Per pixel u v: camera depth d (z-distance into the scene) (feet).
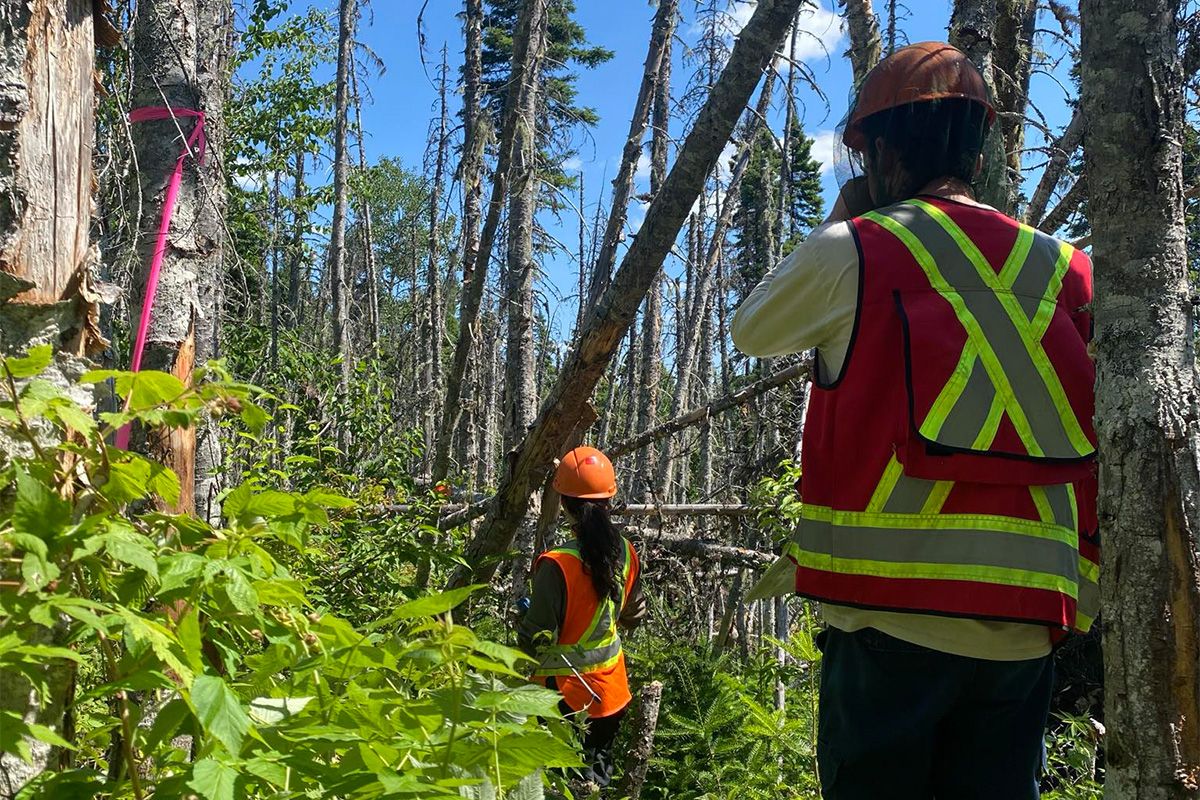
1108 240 4.95
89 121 5.04
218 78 12.02
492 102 27.27
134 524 4.03
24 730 3.21
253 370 29.94
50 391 3.87
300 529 4.38
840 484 5.65
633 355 45.62
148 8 10.89
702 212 43.09
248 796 3.52
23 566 3.16
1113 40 4.95
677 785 15.29
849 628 5.73
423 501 18.01
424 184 35.78
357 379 26.48
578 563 14.46
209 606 4.01
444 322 56.08
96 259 4.93
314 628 4.18
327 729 3.65
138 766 4.30
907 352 5.42
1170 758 4.58
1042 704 5.82
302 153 52.80
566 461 15.15
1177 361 4.77
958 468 5.22
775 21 9.70
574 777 11.89
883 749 5.60
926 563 5.27
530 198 23.22
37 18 4.58
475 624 18.19
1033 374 5.46
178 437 8.74
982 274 5.68
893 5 21.26
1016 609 5.15
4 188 4.42
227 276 16.15
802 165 54.24
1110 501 4.84
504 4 31.35
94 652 4.88
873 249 5.76
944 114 6.25
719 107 10.16
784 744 14.51
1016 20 12.97
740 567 22.16
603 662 14.60
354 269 84.48
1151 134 4.83
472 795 4.09
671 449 34.91
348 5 51.83
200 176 10.87
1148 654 4.65
